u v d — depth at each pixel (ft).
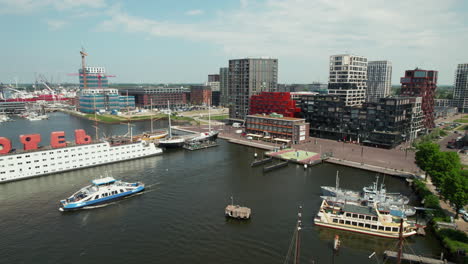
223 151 634.02
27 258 248.73
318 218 312.71
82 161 498.28
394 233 279.28
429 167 373.40
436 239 278.26
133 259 246.88
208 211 333.62
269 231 290.76
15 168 436.76
